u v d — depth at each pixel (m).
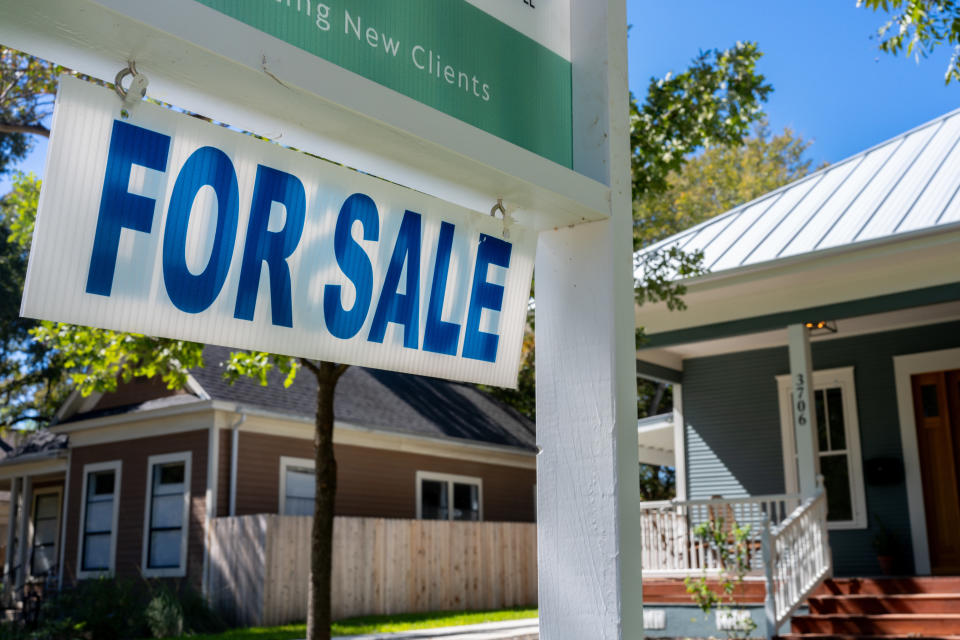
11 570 21.73
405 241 2.86
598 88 3.28
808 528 10.78
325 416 10.67
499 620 15.40
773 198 14.08
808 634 10.04
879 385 12.91
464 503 23.19
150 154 2.29
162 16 2.03
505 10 3.11
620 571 2.93
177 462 18.14
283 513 18.34
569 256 3.23
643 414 33.78
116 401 19.83
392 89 2.68
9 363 25.69
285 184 2.58
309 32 2.47
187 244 2.36
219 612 15.92
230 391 18.20
